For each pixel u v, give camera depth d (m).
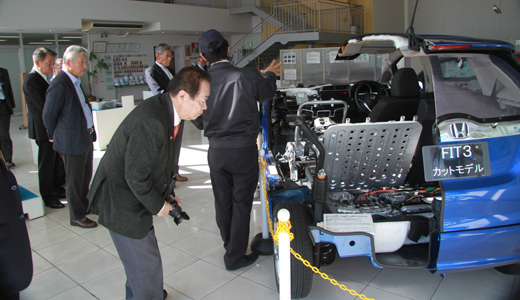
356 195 2.46
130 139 1.88
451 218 2.00
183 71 1.92
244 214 2.82
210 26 15.62
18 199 2.21
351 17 13.59
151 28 14.32
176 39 17.06
